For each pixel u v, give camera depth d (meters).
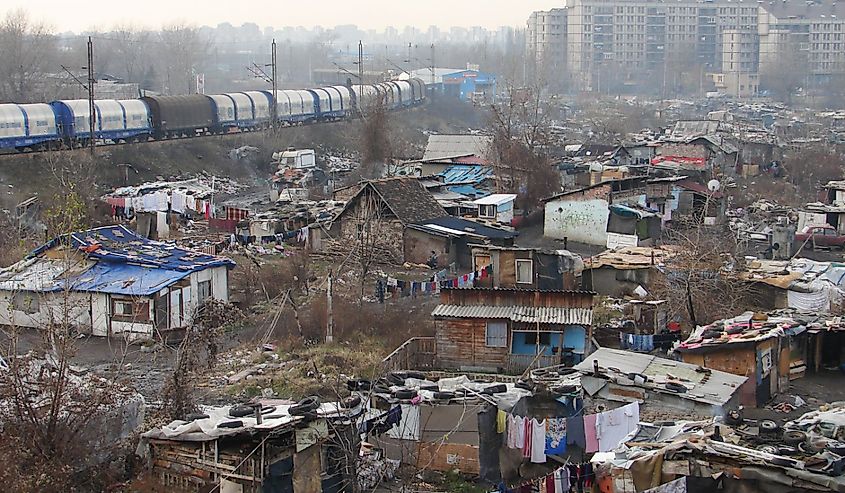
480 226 50.47
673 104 153.75
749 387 25.98
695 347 26.59
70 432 19.69
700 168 70.94
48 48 114.25
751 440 16.61
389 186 49.84
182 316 35.12
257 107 86.38
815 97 162.88
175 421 20.12
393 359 29.44
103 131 68.88
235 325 35.12
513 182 62.84
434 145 76.81
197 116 79.44
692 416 22.27
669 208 56.12
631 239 50.81
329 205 57.66
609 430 20.67
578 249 51.81
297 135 90.56
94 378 22.33
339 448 19.27
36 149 63.09
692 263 35.03
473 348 30.47
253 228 52.38
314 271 44.66
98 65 138.75
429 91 133.12
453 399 22.00
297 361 30.91
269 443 18.22
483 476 21.25
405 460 21.17
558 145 87.81
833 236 51.88
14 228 47.47
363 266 40.12
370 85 109.81
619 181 53.25
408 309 37.00
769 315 31.03
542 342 30.11
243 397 26.91
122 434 21.20
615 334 32.50
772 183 74.94
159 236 51.69
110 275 35.69
